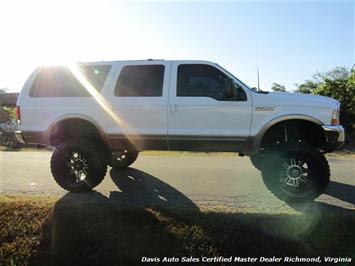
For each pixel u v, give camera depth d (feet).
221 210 16.26
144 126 19.34
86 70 20.35
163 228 14.42
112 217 15.35
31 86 20.88
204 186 21.44
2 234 14.28
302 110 17.95
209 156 33.88
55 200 17.83
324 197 19.04
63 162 19.56
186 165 28.58
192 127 18.86
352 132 50.78
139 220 15.10
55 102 20.29
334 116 17.95
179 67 19.30
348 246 13.37
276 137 18.98
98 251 13.32
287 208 16.88
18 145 49.32
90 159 19.22
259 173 25.43
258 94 18.47
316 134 18.94
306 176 17.58
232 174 25.07
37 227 14.71
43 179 23.72
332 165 29.45
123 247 13.47
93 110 19.80
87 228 14.55
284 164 17.56
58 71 20.71
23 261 13.03
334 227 14.40
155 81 19.40
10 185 21.89
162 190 20.47
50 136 20.51
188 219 15.08
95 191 20.03
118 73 19.81
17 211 16.01
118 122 19.56
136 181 22.59
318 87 58.49
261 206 17.22
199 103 18.71
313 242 13.56
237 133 18.45
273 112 18.15
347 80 55.52
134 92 19.54
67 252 13.33
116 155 25.54
